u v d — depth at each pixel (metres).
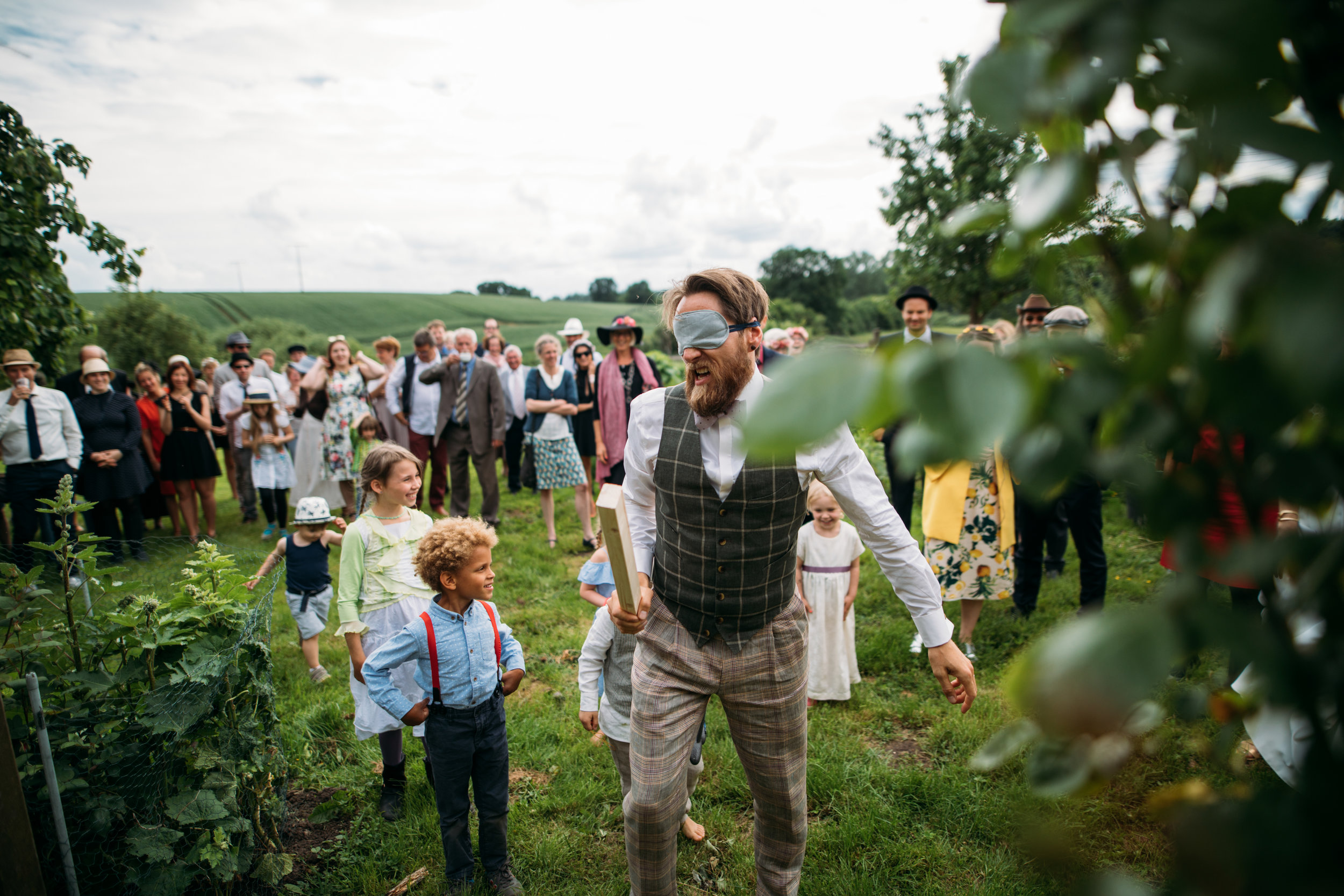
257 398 8.63
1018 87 0.40
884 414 0.31
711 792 3.61
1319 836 0.39
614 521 2.00
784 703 2.26
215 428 9.09
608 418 7.00
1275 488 0.41
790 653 2.25
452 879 3.06
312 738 4.16
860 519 2.16
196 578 3.00
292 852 3.32
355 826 3.46
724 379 2.08
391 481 3.64
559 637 5.48
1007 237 0.49
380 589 3.61
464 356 8.52
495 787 3.07
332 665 5.17
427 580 2.98
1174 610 0.40
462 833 3.05
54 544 2.80
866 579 6.28
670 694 2.25
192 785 2.78
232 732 2.86
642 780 2.22
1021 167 0.50
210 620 2.95
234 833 2.86
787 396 0.31
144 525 8.49
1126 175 0.45
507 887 3.05
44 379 7.36
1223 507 0.43
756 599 2.20
